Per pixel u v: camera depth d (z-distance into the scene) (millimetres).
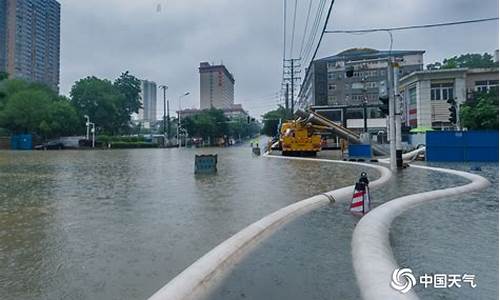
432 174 18016
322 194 11023
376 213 8469
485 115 41531
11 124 67750
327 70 87062
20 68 83938
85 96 79688
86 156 38156
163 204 10047
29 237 6816
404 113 59031
